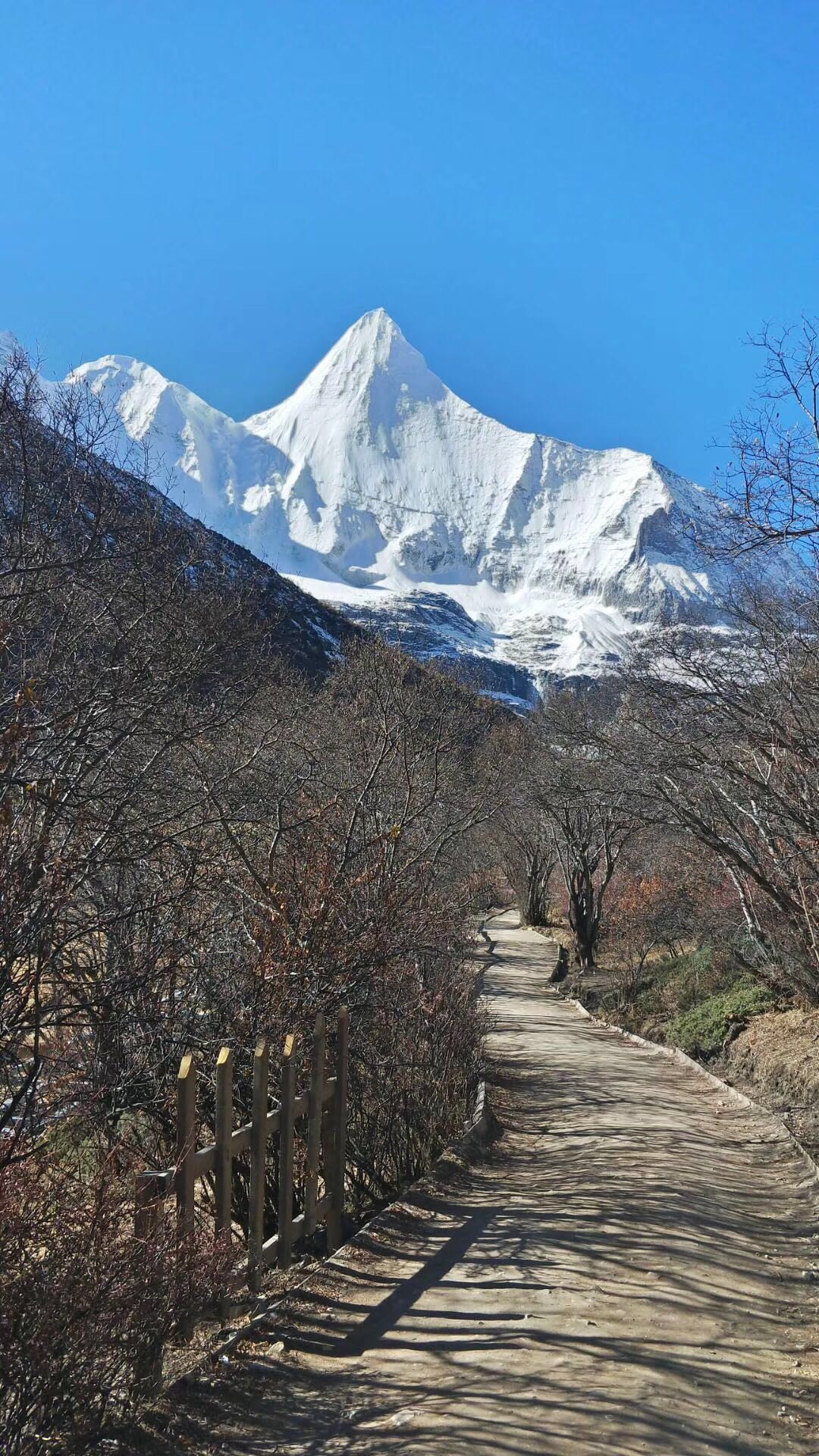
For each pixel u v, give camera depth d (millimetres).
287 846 9594
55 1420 4312
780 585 13031
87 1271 4570
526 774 29234
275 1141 7969
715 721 13438
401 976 10383
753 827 16781
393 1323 5820
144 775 6859
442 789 17109
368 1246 7352
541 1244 7273
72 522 8406
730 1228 7832
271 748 11914
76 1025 5406
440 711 20906
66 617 7797
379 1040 9969
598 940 39969
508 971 35844
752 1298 6203
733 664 13328
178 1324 5238
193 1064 5633
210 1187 8281
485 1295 6223
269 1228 7926
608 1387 4824
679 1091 15742
